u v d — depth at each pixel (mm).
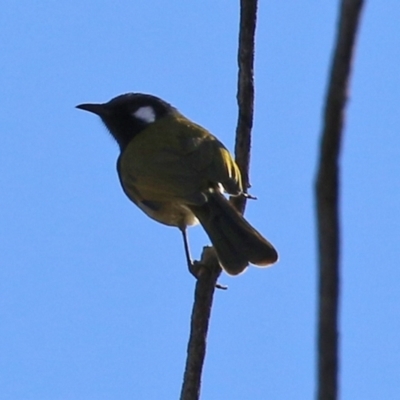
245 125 11539
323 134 4480
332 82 4449
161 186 14156
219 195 13336
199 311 9492
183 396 9047
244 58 11047
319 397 4379
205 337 9359
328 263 4441
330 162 4469
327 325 4406
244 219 12492
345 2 4375
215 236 12289
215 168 13930
